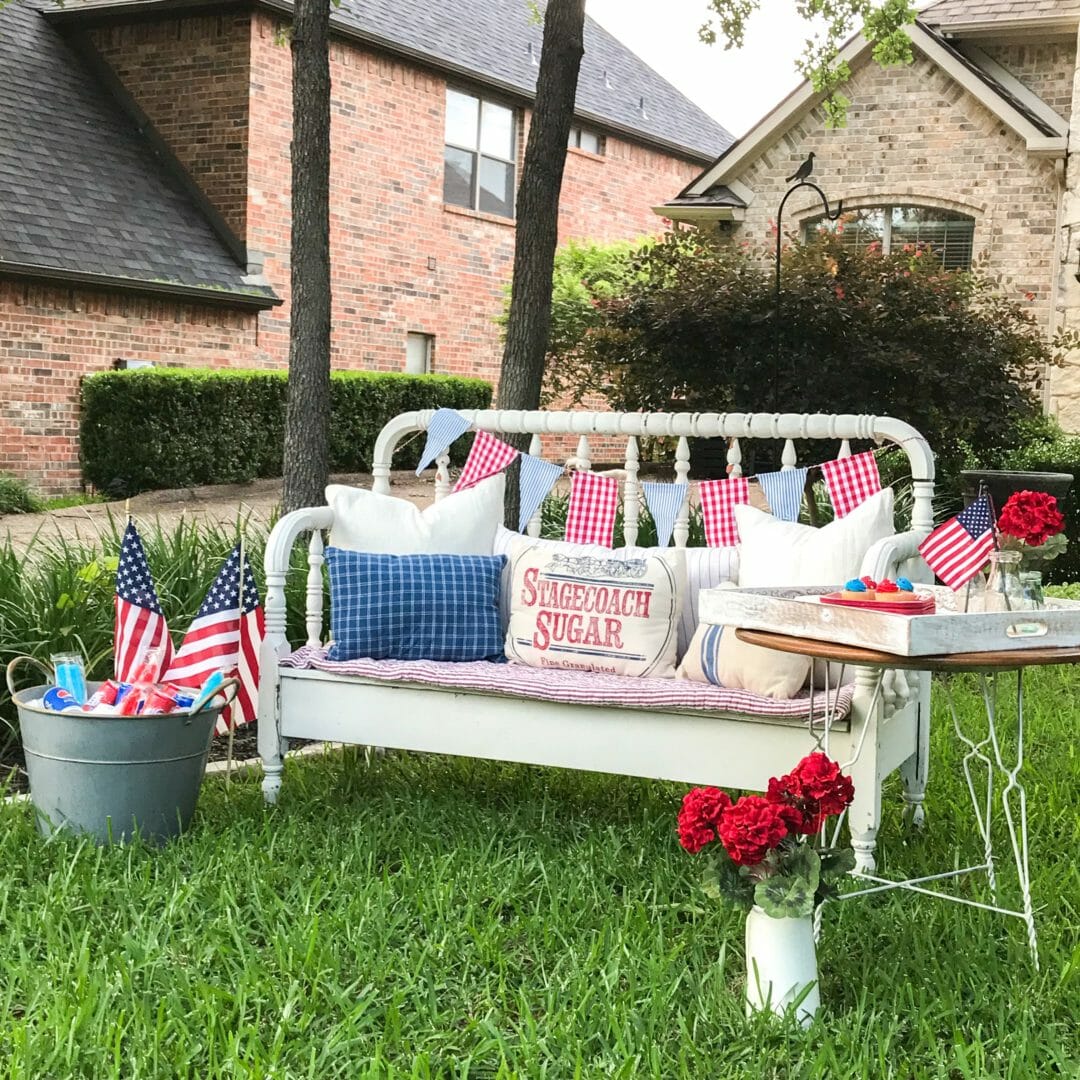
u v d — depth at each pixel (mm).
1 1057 2211
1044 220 11836
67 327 10992
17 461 10703
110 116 12805
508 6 17297
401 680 3613
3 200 10922
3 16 12766
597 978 2582
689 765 3305
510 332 6008
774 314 9141
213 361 12273
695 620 3830
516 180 15969
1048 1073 2246
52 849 3246
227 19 12391
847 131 12445
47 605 4629
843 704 3098
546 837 3439
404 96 14055
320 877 3039
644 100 18703
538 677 3535
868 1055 2268
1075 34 11992
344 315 13602
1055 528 2799
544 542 4023
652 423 4059
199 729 3449
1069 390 10523
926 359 9133
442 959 2654
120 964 2533
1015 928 2846
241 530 5785
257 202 12562
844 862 2525
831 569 3482
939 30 12312
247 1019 2396
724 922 2871
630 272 12750
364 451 12648
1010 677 5586
